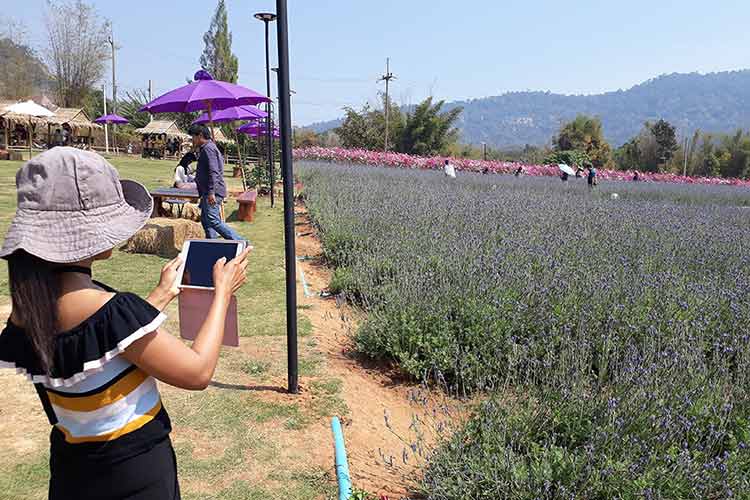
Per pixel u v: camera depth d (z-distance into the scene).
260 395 4.09
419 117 57.34
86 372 1.40
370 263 6.69
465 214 10.60
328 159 37.19
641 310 5.17
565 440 3.19
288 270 4.01
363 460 3.41
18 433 3.49
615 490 2.72
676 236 9.48
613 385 3.71
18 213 1.42
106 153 40.75
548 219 11.03
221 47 54.78
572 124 71.19
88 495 1.49
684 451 2.80
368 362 4.92
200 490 3.04
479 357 4.54
